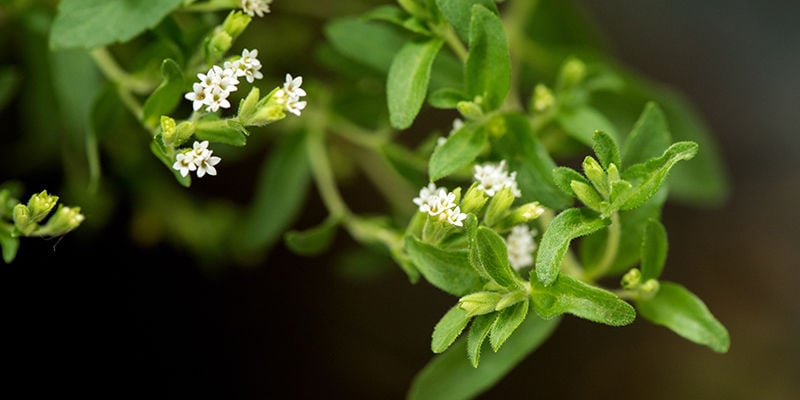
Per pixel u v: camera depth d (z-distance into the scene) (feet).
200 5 2.12
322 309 2.73
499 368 2.15
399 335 2.74
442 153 2.08
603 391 2.77
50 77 2.45
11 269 2.58
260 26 2.62
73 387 2.61
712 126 2.92
